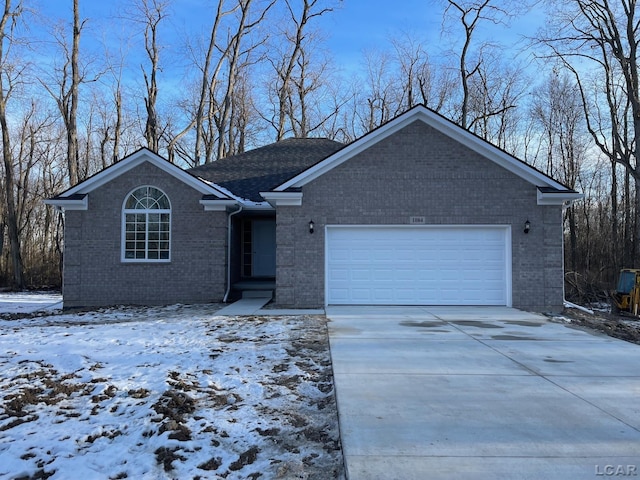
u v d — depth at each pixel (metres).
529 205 12.99
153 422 4.78
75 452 4.21
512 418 4.67
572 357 7.21
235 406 5.32
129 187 14.58
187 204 14.57
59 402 5.43
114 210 14.53
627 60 21.83
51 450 4.24
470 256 13.17
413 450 3.94
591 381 5.94
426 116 13.09
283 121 32.94
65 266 14.45
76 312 13.22
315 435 4.59
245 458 4.11
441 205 13.06
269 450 4.27
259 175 17.91
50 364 6.95
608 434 4.27
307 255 13.15
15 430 4.66
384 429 4.39
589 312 13.73
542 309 12.89
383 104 35.59
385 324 10.22
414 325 10.09
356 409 4.93
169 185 14.59
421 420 4.62
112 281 14.47
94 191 14.57
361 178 13.15
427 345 8.04
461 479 3.46
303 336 9.01
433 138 13.13
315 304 13.08
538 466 3.66
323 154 19.41
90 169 36.09
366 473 3.55
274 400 5.54
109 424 4.81
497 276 13.11
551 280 12.92
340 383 5.84
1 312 13.84
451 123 12.93
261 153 19.75
